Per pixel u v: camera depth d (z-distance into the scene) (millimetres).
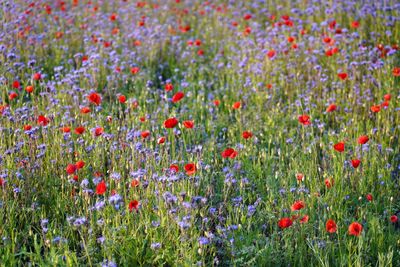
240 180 6688
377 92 8984
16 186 6152
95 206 5484
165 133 7551
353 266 5324
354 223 4973
